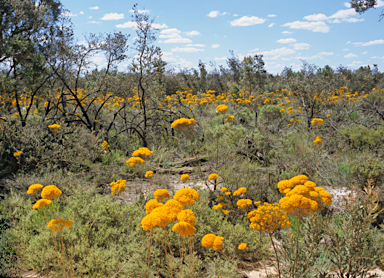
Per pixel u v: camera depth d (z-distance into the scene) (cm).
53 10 837
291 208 225
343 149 708
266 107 1080
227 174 478
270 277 273
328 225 325
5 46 671
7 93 713
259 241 328
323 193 246
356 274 247
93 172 596
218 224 352
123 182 404
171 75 2272
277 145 727
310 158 590
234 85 2008
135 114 1015
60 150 598
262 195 473
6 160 552
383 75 2469
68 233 311
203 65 2605
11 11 702
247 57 1823
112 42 880
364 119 907
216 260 287
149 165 639
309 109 1038
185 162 690
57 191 262
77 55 836
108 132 859
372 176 451
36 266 290
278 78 2484
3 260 299
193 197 251
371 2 1127
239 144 688
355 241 244
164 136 888
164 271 281
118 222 357
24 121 703
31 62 726
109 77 916
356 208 247
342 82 2044
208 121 1003
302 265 240
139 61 842
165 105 1130
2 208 389
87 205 361
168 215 214
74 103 928
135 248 296
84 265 284
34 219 364
